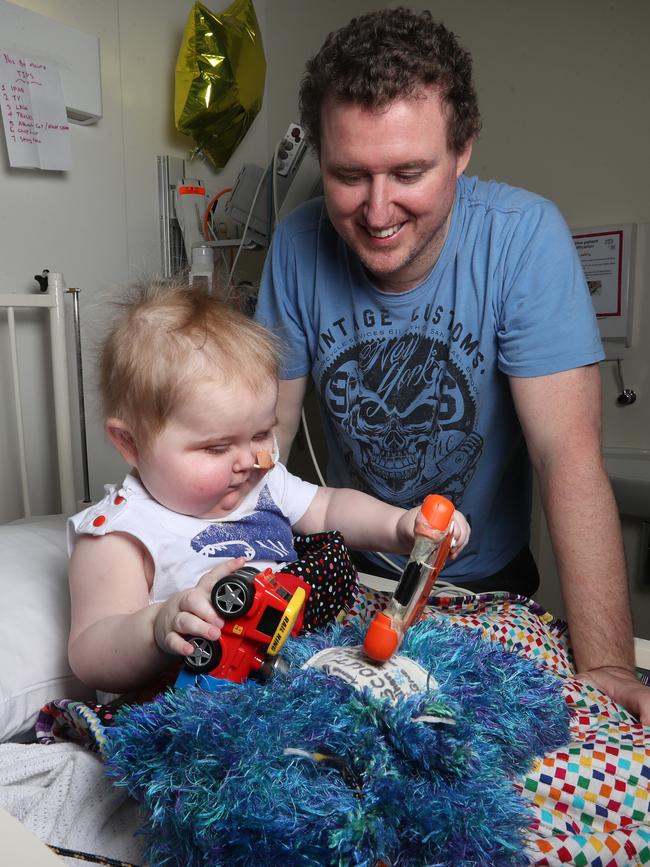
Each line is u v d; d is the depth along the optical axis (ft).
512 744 1.93
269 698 1.70
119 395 2.52
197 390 2.36
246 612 1.80
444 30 2.99
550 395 3.21
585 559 3.01
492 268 3.33
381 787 1.56
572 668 2.99
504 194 3.47
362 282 3.61
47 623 2.86
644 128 7.02
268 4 7.32
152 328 2.50
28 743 2.77
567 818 2.06
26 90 5.29
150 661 2.09
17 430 5.27
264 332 2.70
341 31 3.01
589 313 3.28
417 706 1.73
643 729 2.40
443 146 2.96
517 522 4.21
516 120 7.71
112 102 6.07
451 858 1.56
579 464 3.11
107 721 2.18
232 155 7.14
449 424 3.65
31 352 5.61
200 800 1.55
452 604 3.15
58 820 2.05
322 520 3.10
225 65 6.29
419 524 1.97
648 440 7.43
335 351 3.77
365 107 2.79
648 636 7.20
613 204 7.29
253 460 2.55
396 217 3.02
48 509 5.81
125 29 6.11
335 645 2.11
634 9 6.94
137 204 6.32
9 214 5.40
